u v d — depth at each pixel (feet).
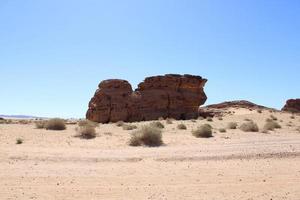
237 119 193.88
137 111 207.72
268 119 188.44
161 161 56.54
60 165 51.29
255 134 109.81
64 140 84.89
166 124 145.48
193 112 222.89
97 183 40.63
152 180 42.70
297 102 324.39
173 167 51.37
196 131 101.40
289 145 76.07
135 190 37.65
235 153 63.62
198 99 226.99
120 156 59.72
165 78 218.79
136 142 79.05
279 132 122.52
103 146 75.66
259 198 34.86
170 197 34.81
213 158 59.47
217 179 43.68
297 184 41.39
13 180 41.06
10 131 100.12
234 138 95.45
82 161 54.85
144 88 219.00
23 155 58.39
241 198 34.76
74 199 33.73
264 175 46.42
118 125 140.67
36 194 35.12
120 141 85.20
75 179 42.32
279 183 41.86
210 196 35.42
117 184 40.32
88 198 34.17
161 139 85.05
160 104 211.00
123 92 210.79
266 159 59.88
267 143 79.97
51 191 36.52
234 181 42.70
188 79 224.74
